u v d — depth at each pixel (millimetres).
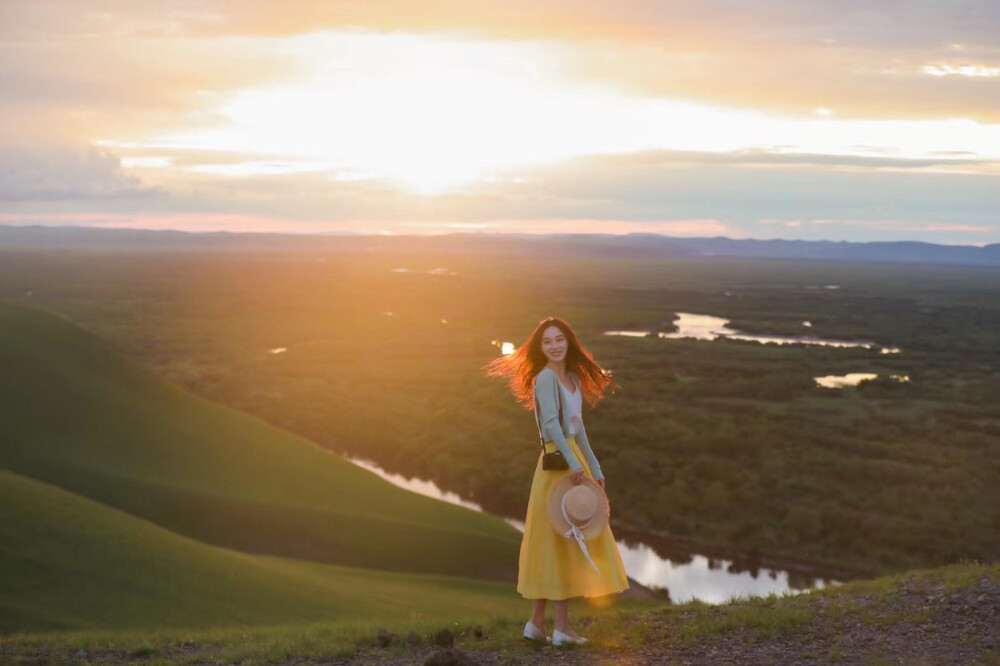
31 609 17578
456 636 8227
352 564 34344
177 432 48281
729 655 6934
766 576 37688
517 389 7660
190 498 38594
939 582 8844
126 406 49531
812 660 6719
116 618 17953
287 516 38094
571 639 7250
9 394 45281
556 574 7090
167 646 8789
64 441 42625
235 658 7641
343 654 7461
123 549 21703
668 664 6730
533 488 7262
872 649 6898
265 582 22531
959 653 6629
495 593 29297
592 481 7078
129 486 38938
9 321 53594
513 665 6793
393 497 43344
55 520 22156
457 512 42031
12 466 38688
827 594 9125
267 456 47656
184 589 20406
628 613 9031
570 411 7234
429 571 34281
